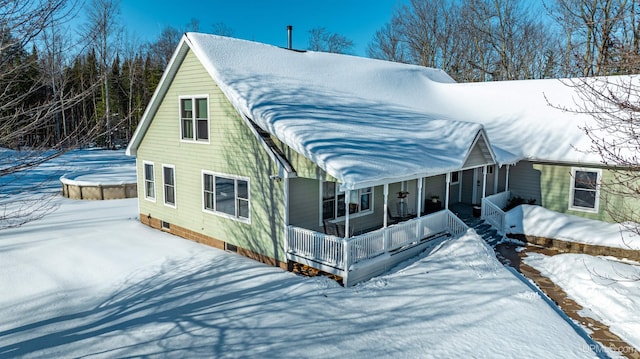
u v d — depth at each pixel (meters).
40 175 27.72
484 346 7.19
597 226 14.16
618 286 9.91
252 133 11.95
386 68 21.45
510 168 17.52
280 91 13.65
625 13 8.06
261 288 9.97
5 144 6.32
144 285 10.31
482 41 40.56
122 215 18.42
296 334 7.67
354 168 9.52
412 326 7.95
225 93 12.45
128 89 45.06
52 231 15.39
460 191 19.03
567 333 7.69
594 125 16.06
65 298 9.66
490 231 15.17
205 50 13.47
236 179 12.72
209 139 13.55
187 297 9.52
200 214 14.24
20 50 6.21
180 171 14.87
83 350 7.27
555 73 33.09
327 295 9.46
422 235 12.77
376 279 10.46
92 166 31.28
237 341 7.45
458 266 11.22
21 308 9.12
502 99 19.92
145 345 7.39
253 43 16.00
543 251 13.50
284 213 11.35
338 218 13.41
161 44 72.12
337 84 16.88
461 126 14.05
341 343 7.33
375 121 13.93
